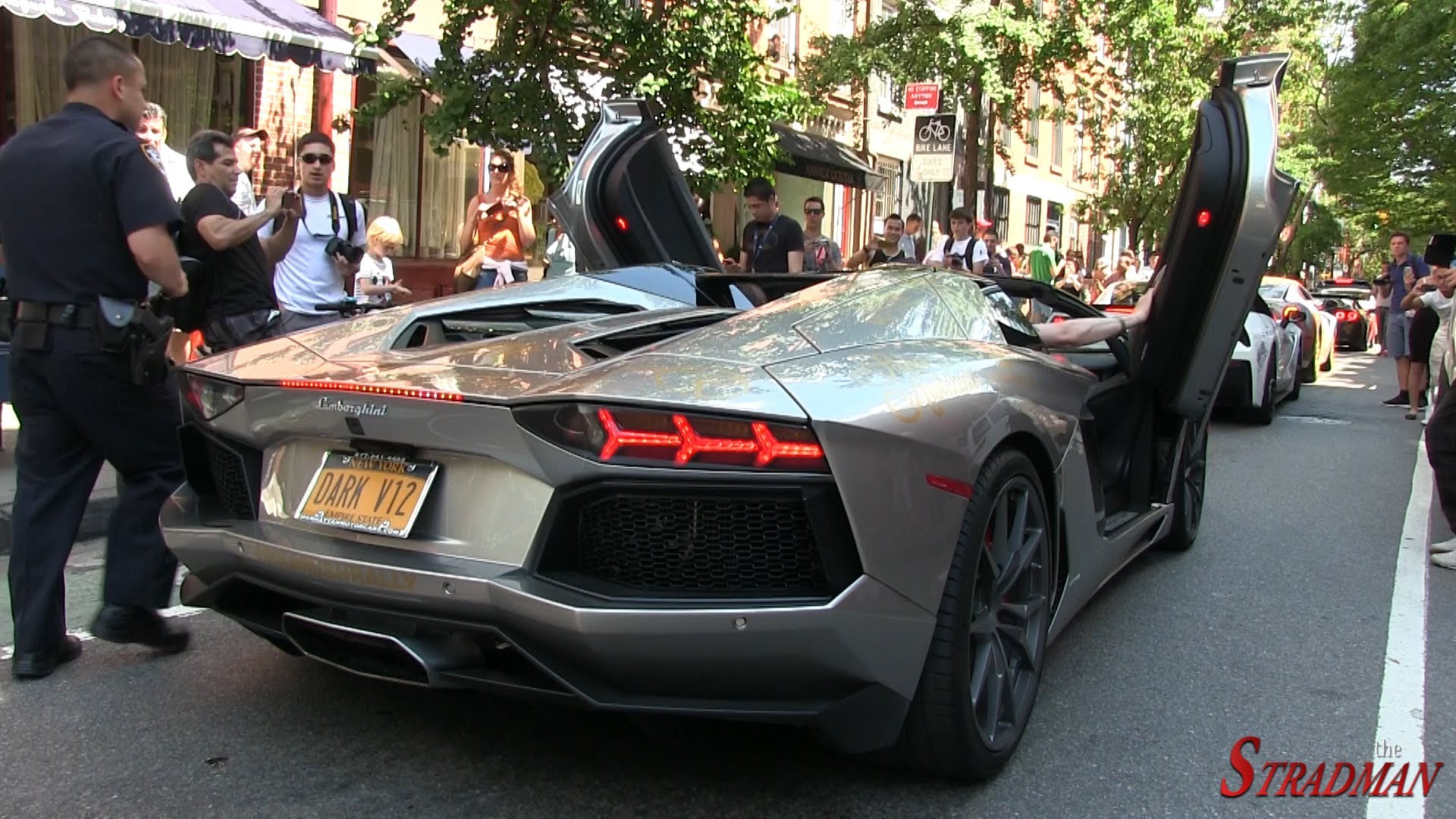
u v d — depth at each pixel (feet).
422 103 35.73
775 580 7.68
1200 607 14.57
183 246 15.02
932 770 9.07
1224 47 50.60
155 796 8.77
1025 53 40.70
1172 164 59.57
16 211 10.75
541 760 9.54
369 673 8.46
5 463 19.53
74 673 11.32
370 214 35.06
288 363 9.54
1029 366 10.49
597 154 16.10
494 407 7.79
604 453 7.49
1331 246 134.82
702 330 9.25
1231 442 29.58
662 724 8.32
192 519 9.44
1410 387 34.86
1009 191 87.04
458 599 7.69
